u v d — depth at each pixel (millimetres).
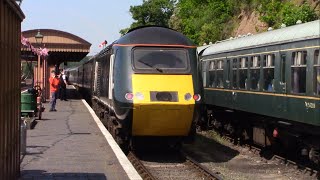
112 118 16031
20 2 9055
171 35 14859
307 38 12328
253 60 16375
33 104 20844
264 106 15352
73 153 12914
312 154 13062
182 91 13945
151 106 13602
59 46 36062
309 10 26641
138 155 15445
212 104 21359
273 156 15656
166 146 16672
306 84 12336
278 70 14219
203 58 22750
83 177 9977
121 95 13945
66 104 31875
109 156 12508
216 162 15016
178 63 14406
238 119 18938
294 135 13844
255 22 38062
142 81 13930
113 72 14719
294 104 13117
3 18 7191
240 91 17641
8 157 7984
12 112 8414
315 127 12531
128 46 14445
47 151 13188
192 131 14578
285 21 27000
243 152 17078
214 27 46562
